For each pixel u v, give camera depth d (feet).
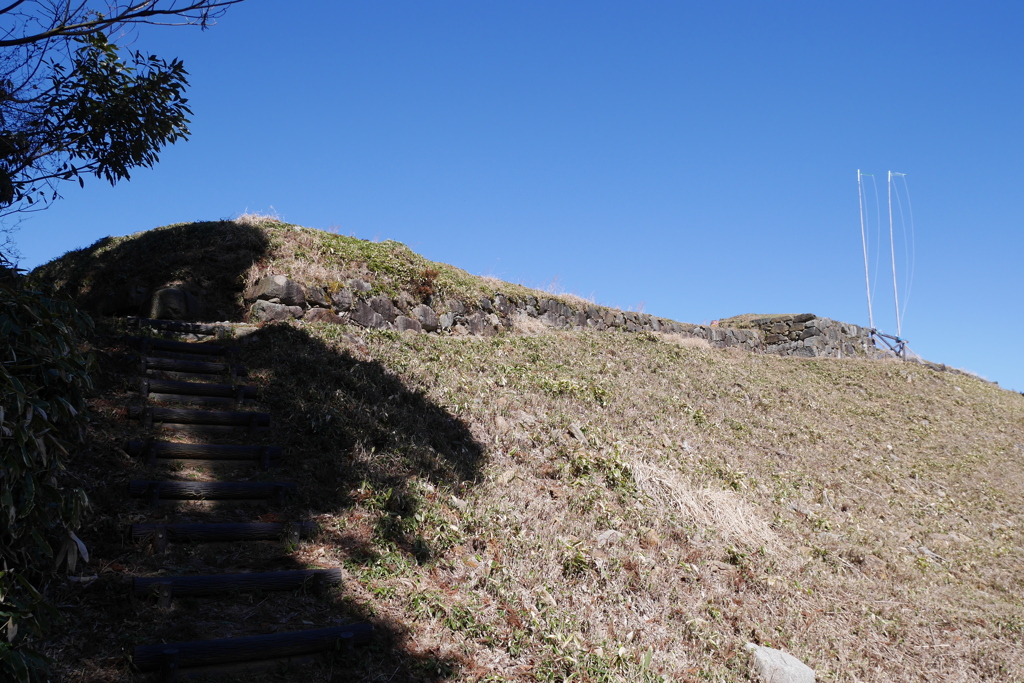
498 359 36.27
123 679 12.25
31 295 12.61
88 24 17.40
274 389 25.44
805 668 17.29
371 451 22.61
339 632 14.21
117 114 22.44
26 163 21.34
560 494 23.67
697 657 17.30
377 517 19.33
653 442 31.12
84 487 17.16
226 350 28.27
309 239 41.34
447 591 17.01
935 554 29.53
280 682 13.14
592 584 18.99
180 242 39.11
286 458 21.43
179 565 15.76
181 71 22.71
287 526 17.74
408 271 42.52
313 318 36.01
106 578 14.51
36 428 11.60
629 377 40.37
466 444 25.39
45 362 12.38
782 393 47.98
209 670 13.03
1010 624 23.06
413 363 31.71
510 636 15.67
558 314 53.16
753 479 31.01
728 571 22.17
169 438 20.95
